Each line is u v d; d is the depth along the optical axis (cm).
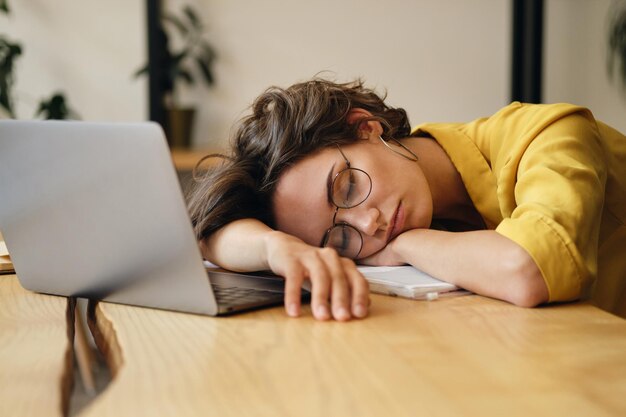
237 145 134
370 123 127
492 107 411
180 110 399
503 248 97
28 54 424
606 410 55
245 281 111
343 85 142
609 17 385
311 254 95
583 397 58
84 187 93
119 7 422
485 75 409
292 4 405
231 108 412
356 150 123
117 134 88
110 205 92
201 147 412
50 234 100
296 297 90
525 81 373
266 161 127
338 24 405
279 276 117
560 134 123
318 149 122
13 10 421
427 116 411
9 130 96
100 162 90
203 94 411
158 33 371
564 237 97
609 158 140
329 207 121
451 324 84
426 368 66
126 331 83
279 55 409
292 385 62
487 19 405
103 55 425
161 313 93
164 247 89
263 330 82
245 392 61
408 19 405
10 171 99
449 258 104
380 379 63
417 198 125
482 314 89
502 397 58
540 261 94
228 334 81
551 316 88
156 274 92
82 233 97
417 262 111
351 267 93
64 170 94
